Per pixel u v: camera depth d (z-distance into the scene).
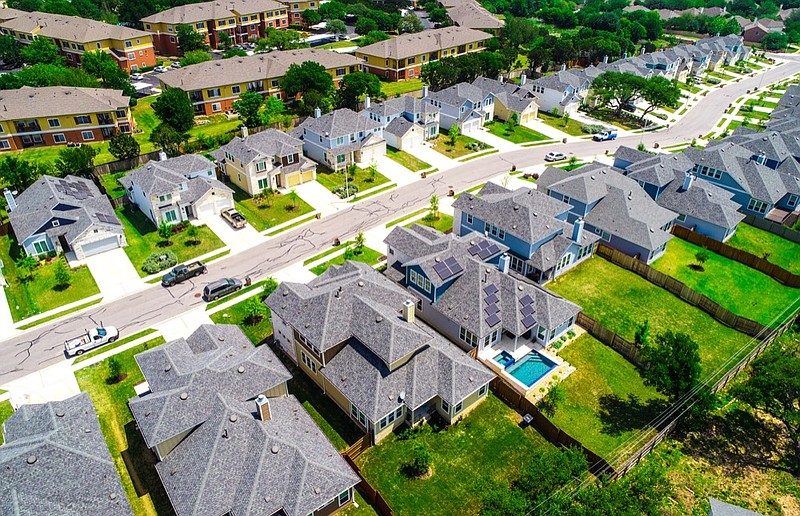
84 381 46.31
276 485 33.41
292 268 62.22
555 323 49.81
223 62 109.56
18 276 59.88
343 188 79.88
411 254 54.22
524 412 43.84
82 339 49.53
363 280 46.62
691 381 42.25
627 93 114.50
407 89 126.44
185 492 33.31
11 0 163.88
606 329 51.53
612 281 61.81
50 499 32.12
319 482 33.69
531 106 111.75
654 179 74.62
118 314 54.53
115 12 176.12
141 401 37.16
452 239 55.03
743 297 60.44
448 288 51.25
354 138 87.44
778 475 40.19
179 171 73.06
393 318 43.19
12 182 72.25
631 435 42.56
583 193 68.19
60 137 91.69
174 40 143.62
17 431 36.19
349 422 42.59
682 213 72.25
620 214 66.75
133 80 123.81
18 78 102.00
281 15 166.88
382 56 130.75
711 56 157.50
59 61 120.50
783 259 68.44
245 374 39.41
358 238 64.62
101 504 32.94
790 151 87.81
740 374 49.38
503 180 85.50
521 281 53.41
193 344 44.53
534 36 163.50
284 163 80.12
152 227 69.56
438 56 141.75
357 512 35.84
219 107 107.62
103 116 93.19
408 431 41.53
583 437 42.28
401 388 40.81
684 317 56.34
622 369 49.25
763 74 157.75
